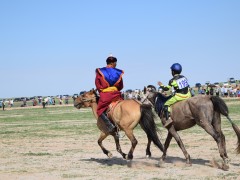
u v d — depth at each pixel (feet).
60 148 62.23
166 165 44.37
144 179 37.04
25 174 41.27
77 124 108.78
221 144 39.86
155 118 44.09
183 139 67.67
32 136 80.94
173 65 44.04
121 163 47.01
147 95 45.52
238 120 99.14
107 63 47.19
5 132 91.15
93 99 48.70
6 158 52.44
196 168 41.65
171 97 43.52
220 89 221.87
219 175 37.65
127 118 43.52
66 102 303.07
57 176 39.73
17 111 219.20
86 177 38.81
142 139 70.69
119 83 46.24
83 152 57.26
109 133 46.44
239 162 44.62
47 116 155.02
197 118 40.75
